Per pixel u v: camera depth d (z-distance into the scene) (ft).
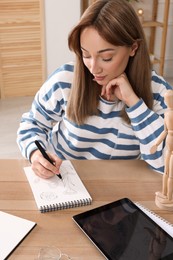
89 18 2.88
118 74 3.29
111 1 2.99
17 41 10.35
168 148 2.61
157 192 2.85
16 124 9.30
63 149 4.07
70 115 3.69
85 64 3.22
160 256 2.22
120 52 3.04
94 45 2.94
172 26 12.71
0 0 9.62
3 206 2.75
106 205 2.72
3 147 8.12
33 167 3.23
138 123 3.38
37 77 11.08
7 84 10.95
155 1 12.16
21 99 11.00
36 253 2.28
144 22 11.75
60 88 3.79
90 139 3.82
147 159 3.40
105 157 3.90
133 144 3.82
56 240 2.40
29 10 9.96
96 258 2.25
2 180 3.12
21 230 2.47
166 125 2.58
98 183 3.11
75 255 2.27
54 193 2.89
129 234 2.42
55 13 10.18
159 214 2.71
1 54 10.43
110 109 3.61
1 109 10.21
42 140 3.78
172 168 2.62
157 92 3.83
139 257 2.22
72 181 3.08
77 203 2.76
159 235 2.40
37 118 4.01
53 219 2.62
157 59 12.60
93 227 2.49
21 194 2.91
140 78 3.50
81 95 3.55
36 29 10.30
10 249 2.30
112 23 2.86
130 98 3.36
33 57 10.73
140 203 2.83
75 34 3.06
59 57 10.89
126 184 3.10
